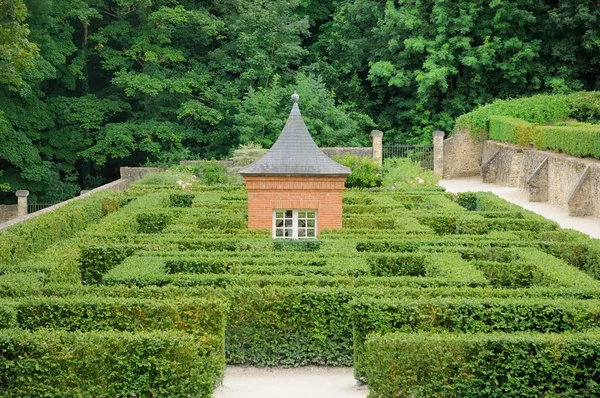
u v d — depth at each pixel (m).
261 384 10.64
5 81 26.72
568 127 28.91
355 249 14.66
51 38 35.47
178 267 13.54
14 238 16.48
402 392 8.51
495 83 42.09
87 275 14.93
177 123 39.97
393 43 40.28
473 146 37.97
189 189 26.66
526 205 27.67
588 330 9.37
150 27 38.81
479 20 40.69
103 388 8.72
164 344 8.78
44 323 10.42
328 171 17.50
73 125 38.34
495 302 10.20
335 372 11.43
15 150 34.94
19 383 8.68
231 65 40.97
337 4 44.59
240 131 39.19
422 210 20.47
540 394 8.42
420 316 10.18
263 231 17.02
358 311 10.30
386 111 43.59
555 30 40.03
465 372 8.45
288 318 11.62
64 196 36.94
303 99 39.31
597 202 24.33
